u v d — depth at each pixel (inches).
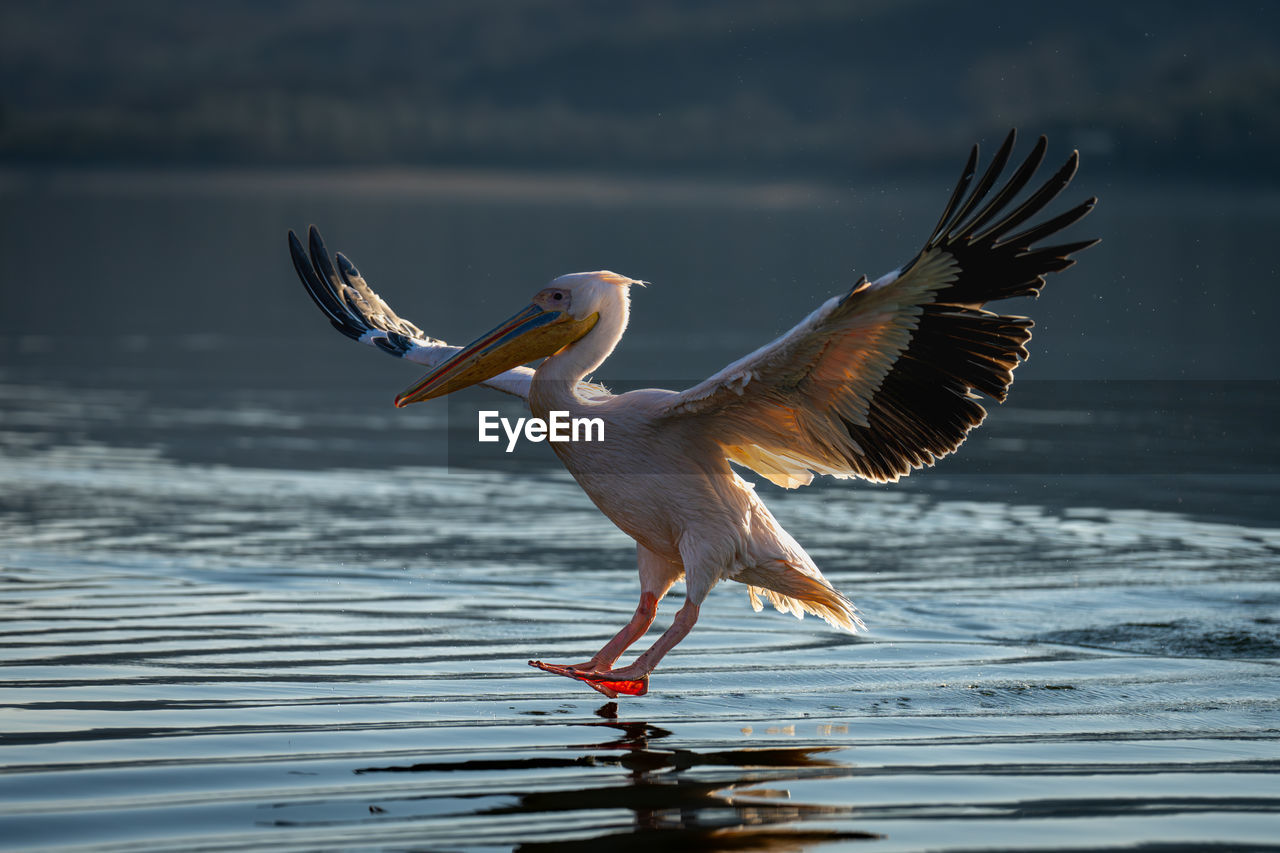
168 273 1685.5
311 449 665.0
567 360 331.9
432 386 333.1
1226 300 1432.1
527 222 2755.9
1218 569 446.6
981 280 291.0
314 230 410.9
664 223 2733.8
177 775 256.4
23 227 2439.7
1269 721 299.4
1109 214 2938.0
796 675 333.4
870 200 3912.4
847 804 248.4
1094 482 597.3
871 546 482.6
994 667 341.4
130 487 562.9
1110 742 284.8
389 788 252.5
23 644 345.4
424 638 361.4
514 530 500.1
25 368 920.9
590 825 237.6
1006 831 236.7
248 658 338.3
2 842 224.7
